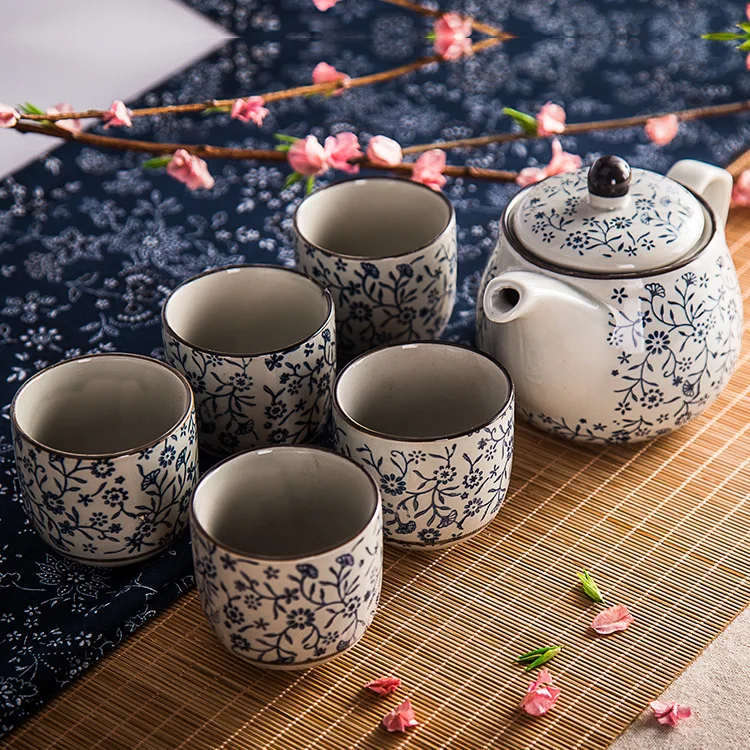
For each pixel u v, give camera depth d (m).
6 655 0.72
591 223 0.77
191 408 0.73
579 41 1.42
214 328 0.85
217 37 1.44
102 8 1.52
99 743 0.66
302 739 0.66
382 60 1.39
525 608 0.74
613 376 0.78
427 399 0.79
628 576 0.76
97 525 0.72
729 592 0.74
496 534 0.80
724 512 0.80
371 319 0.86
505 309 0.77
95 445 0.79
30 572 0.78
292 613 0.64
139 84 1.35
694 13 1.47
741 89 1.32
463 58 1.39
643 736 0.66
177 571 0.77
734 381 0.92
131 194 1.18
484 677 0.69
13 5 1.53
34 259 1.09
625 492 0.82
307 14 1.49
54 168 1.22
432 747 0.66
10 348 0.98
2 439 0.89
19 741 0.66
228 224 1.13
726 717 0.67
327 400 0.82
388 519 0.74
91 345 0.98
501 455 0.73
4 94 1.34
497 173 1.06
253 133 1.26
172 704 0.69
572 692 0.68
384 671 0.70
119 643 0.72
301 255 0.86
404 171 1.04
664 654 0.70
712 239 0.78
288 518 0.71
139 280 1.06
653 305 0.76
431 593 0.75
